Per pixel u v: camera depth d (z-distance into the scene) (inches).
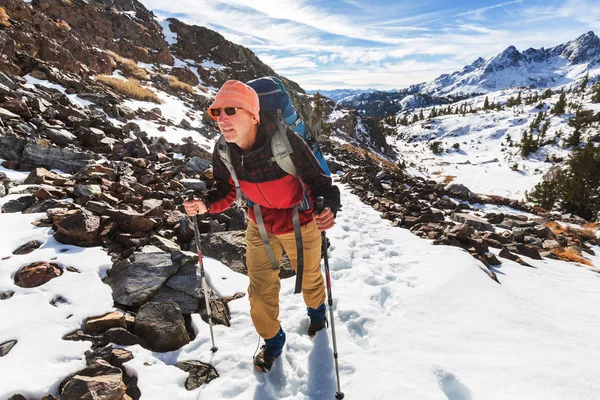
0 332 112.7
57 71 545.6
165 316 125.3
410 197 479.8
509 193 4591.5
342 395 100.0
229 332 130.3
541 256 271.4
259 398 101.4
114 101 547.8
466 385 101.8
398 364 111.6
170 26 1915.6
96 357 107.2
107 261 157.5
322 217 91.0
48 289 136.0
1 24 625.6
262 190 100.6
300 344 124.8
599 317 152.6
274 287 112.7
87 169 253.4
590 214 1630.2
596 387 98.2
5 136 277.7
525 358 112.2
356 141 3976.4
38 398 93.6
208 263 175.5
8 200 203.6
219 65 1859.0
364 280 178.1
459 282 164.6
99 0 1541.6
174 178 305.4
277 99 92.1
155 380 103.3
